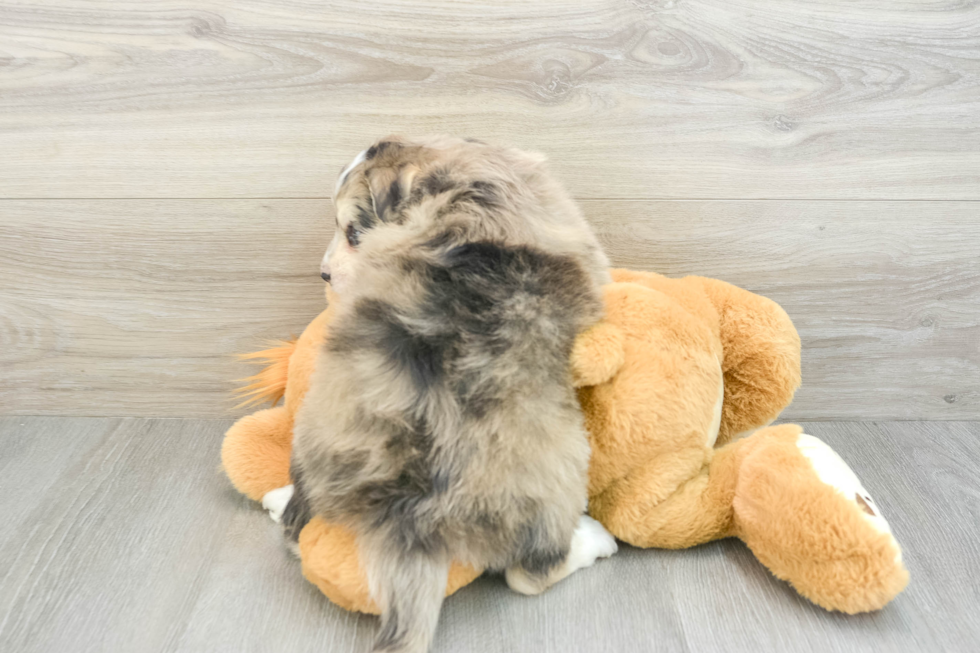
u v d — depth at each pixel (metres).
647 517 1.11
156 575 1.10
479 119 1.39
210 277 1.50
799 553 0.99
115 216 1.45
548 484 0.97
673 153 1.41
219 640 0.98
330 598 1.02
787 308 1.52
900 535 1.19
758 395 1.24
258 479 1.26
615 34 1.33
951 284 1.50
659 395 1.04
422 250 1.00
